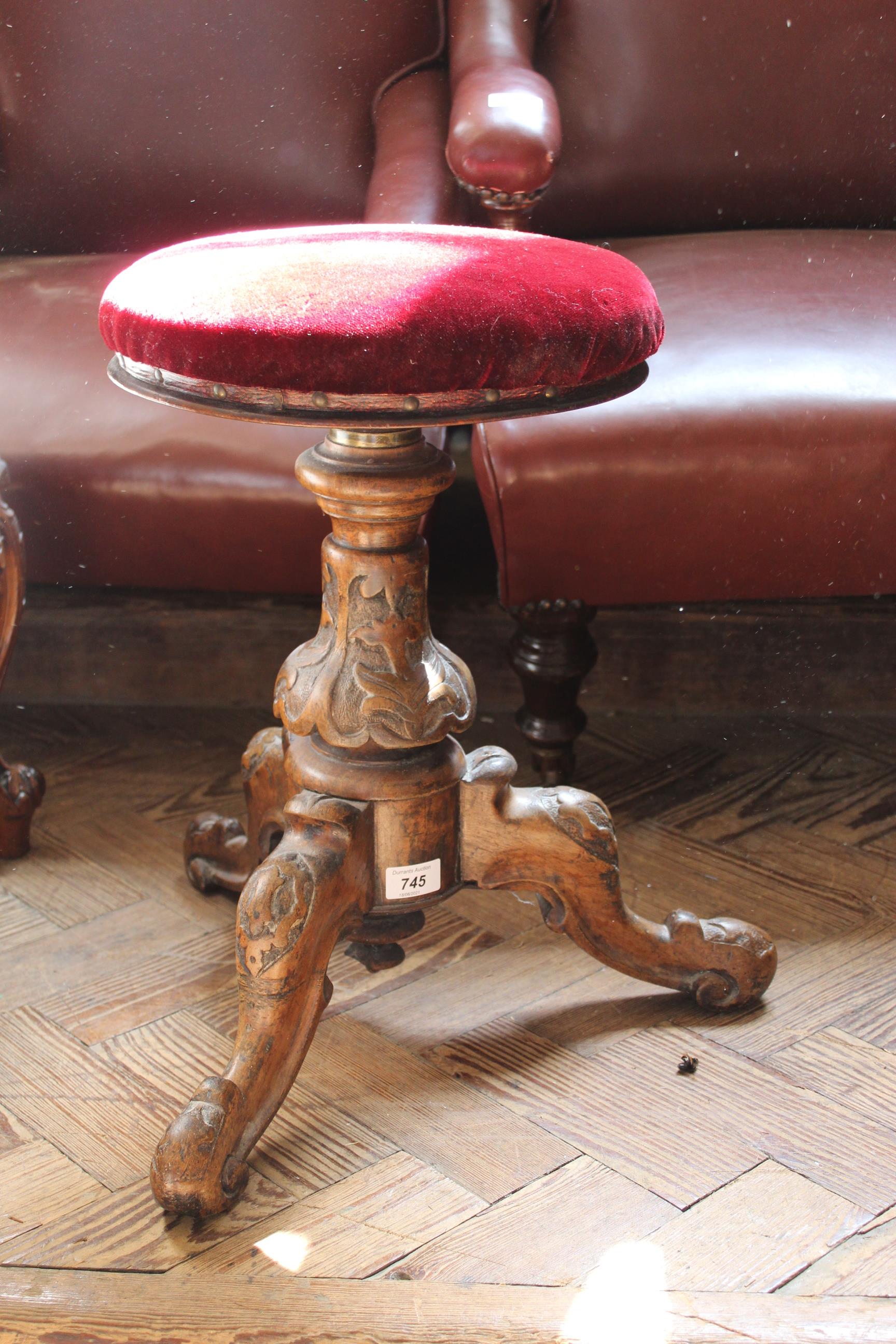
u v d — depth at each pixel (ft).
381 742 3.04
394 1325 2.54
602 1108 3.17
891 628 5.18
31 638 5.40
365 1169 2.98
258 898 2.91
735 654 5.26
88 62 5.08
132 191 5.22
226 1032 3.47
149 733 5.28
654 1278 2.65
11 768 4.26
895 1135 3.07
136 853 4.41
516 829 3.27
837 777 4.88
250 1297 2.61
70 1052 3.39
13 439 4.11
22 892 4.17
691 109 5.24
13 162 5.19
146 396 2.61
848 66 5.16
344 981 3.70
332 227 3.12
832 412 3.82
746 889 4.15
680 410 3.84
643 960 3.48
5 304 4.50
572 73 5.25
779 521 3.92
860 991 3.63
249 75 5.10
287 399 2.41
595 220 5.44
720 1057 3.36
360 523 2.97
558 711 4.47
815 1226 2.80
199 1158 2.76
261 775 3.67
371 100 5.15
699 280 4.40
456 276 2.50
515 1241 2.76
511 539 3.98
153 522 4.14
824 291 4.28
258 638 5.38
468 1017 3.54
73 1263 2.70
